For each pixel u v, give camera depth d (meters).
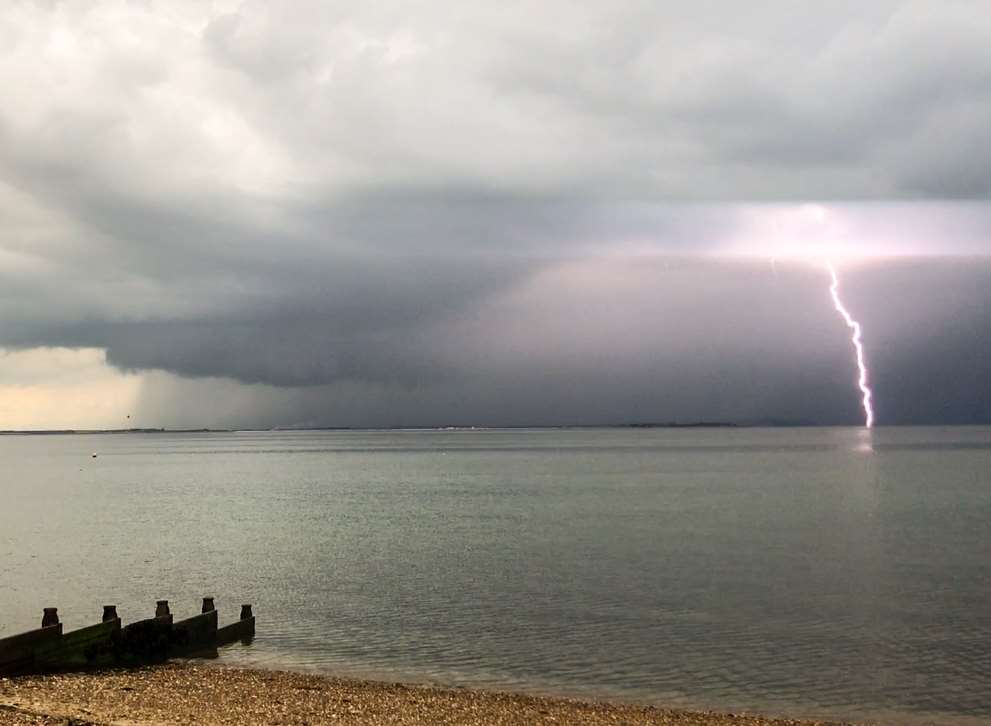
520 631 40.44
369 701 27.44
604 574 56.12
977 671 33.88
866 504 101.81
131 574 57.34
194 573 57.59
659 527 81.81
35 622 42.69
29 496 128.75
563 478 156.50
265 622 42.38
